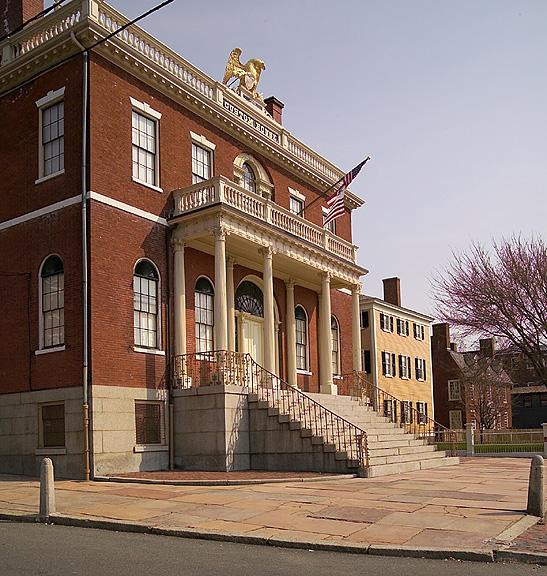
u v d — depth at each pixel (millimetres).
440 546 9781
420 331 60375
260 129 29031
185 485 17078
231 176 26641
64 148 21062
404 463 21016
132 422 20406
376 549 9750
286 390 23203
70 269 20312
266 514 12445
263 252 24219
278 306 28812
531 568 8852
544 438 29516
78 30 20594
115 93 21609
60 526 12180
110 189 20906
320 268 27734
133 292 21203
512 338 38969
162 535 11227
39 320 20844
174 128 23875
